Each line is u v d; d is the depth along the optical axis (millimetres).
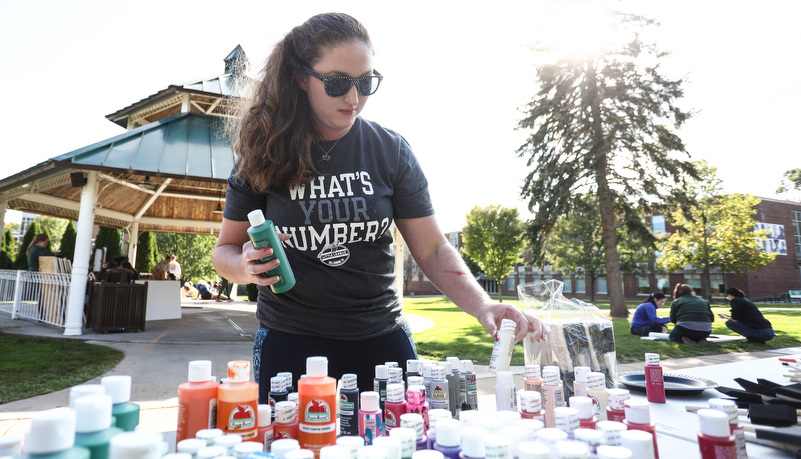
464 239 32812
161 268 10539
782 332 9062
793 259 36469
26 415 3182
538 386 1095
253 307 15969
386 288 1436
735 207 26844
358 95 1226
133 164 6371
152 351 5742
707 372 1819
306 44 1194
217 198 11094
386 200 1391
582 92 16406
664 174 15781
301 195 1293
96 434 597
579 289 40188
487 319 1241
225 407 774
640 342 7137
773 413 1032
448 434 747
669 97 15398
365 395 913
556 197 16594
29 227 19812
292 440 731
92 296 7789
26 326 8055
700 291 34125
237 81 1517
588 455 704
